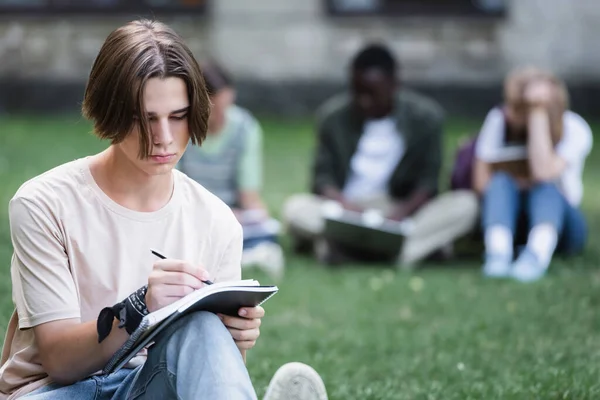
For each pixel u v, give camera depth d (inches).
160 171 170.4
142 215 177.8
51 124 906.7
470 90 991.6
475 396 258.4
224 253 185.8
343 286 405.4
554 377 267.9
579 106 984.9
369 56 455.8
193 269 163.9
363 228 430.6
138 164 170.2
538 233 420.8
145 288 163.5
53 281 171.6
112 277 176.1
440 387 264.2
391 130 459.2
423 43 992.9
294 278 417.4
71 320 171.0
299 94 994.7
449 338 326.6
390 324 347.9
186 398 159.5
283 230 516.1
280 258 426.6
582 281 405.1
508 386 264.4
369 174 460.4
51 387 175.5
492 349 312.0
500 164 434.6
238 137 428.5
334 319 355.3
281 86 996.6
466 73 994.7
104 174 177.8
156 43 166.6
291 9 992.2
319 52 994.7
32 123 914.1
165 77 165.5
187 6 1000.2
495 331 335.0
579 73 986.7
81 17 1000.2
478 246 474.6
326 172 464.8
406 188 463.5
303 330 336.8
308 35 992.9
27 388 175.9
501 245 423.8
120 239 176.6
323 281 414.0
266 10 994.7
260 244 426.0
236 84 997.2
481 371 285.0
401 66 995.3
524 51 989.8
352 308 370.9
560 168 425.1
